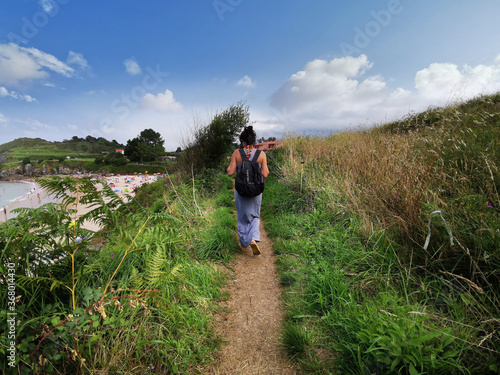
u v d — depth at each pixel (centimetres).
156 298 197
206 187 772
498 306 166
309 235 375
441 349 135
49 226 167
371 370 147
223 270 315
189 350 179
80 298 177
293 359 179
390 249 256
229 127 959
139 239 227
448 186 295
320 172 592
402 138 513
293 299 243
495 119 462
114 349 155
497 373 128
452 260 214
